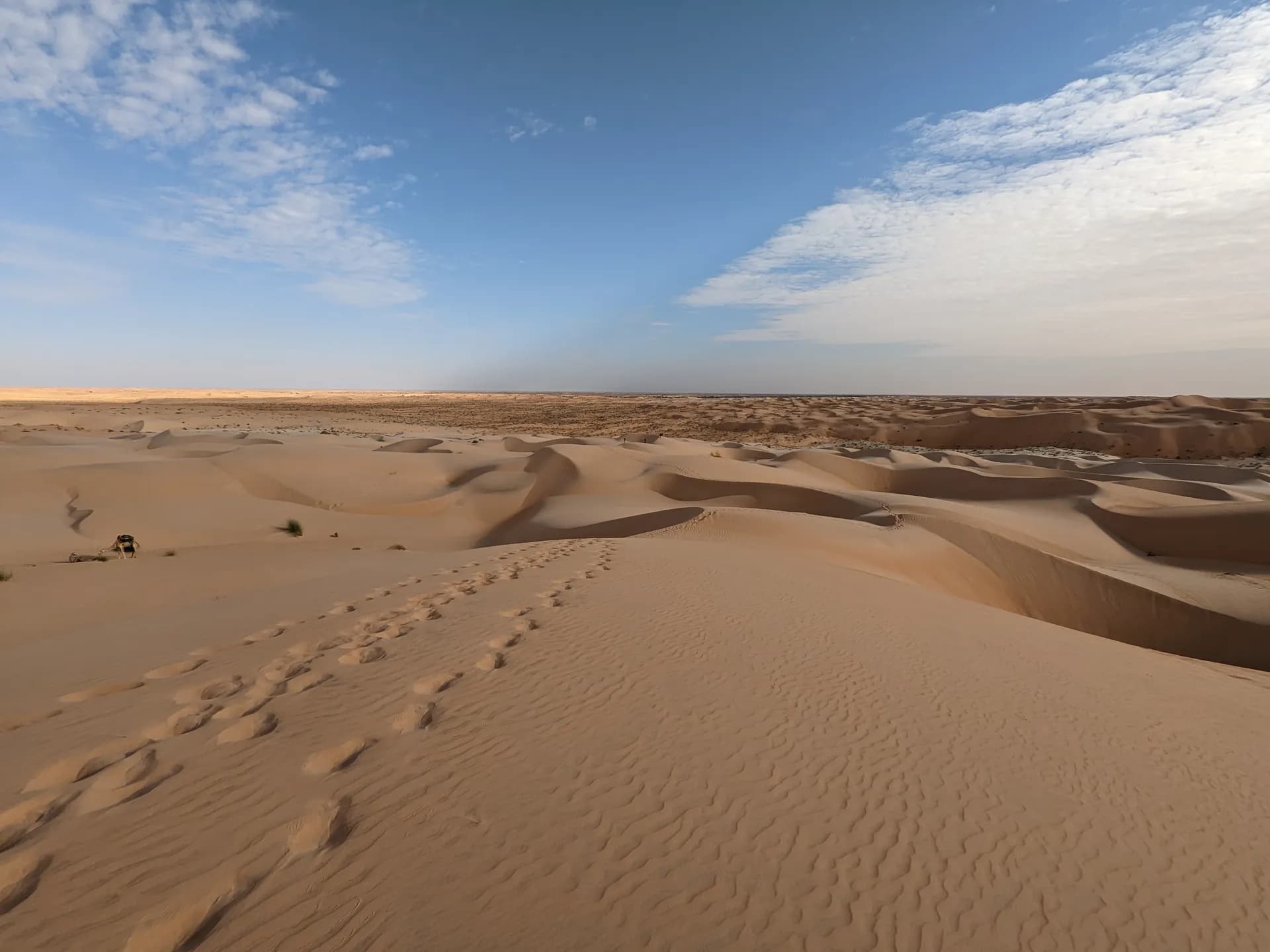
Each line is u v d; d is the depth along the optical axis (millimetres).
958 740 4953
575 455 32656
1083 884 3418
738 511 20109
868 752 4652
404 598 8867
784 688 5738
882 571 17062
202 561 14461
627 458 34125
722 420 84688
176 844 3400
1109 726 5562
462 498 28453
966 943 2961
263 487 26203
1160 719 5938
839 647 7023
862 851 3549
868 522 22719
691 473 31297
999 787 4305
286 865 3277
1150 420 68750
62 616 9953
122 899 3010
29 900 2990
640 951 2818
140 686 5836
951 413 87562
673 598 8750
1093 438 66812
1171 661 10141
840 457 39719
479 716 4941
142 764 4242
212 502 23016
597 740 4617
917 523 21734
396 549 18375
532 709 5098
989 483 34406
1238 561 23359
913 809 3975
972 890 3307
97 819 3611
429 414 97938
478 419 88750
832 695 5648
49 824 3570
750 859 3432
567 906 3041
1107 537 26141
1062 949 2973
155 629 8008
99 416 67688
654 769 4266
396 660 6141
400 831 3539
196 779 4023
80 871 3189
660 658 6340
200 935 2861
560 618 7555
